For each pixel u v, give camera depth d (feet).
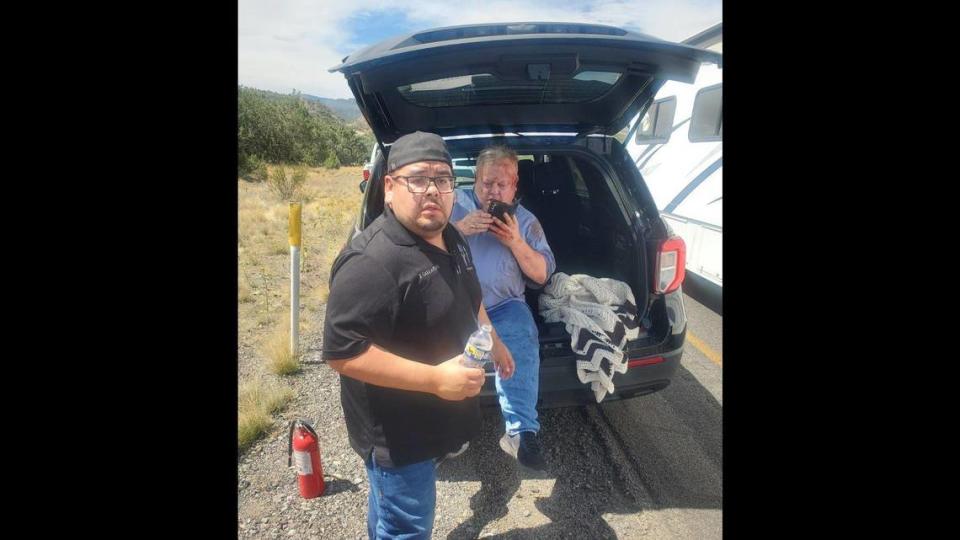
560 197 11.72
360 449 5.85
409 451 5.70
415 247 5.33
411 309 5.32
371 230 5.43
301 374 12.80
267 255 26.40
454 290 5.59
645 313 9.21
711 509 8.24
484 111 10.28
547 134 10.67
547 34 7.96
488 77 9.24
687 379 12.22
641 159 24.58
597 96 10.30
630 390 8.87
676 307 9.16
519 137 10.56
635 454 9.55
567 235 11.76
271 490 8.74
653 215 9.50
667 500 8.46
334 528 7.95
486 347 5.22
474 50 7.81
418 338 5.46
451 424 5.90
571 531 7.88
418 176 5.16
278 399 11.18
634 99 10.25
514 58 8.06
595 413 10.83
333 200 49.62
